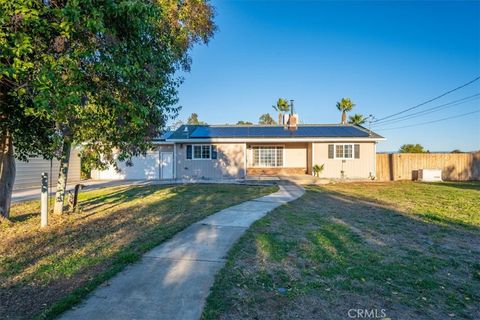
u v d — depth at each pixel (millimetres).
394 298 3396
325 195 12195
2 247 5105
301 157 22141
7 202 6957
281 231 6168
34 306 3125
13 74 3520
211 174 20234
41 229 6383
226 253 4746
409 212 8430
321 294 3453
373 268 4250
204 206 9250
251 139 19734
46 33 3908
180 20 10039
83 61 4414
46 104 3611
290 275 3971
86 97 4918
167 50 6777
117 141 7234
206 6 10883
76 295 3264
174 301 3203
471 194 12672
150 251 4828
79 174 20875
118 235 5852
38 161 17031
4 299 3275
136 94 5359
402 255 4812
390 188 15125
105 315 2908
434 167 21484
